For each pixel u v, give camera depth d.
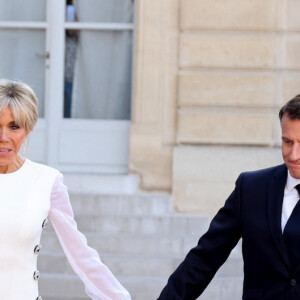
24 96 7.93
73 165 21.38
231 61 20.20
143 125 20.45
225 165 20.03
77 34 21.64
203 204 20.05
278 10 20.17
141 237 18.73
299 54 20.20
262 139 20.19
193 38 20.27
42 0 21.72
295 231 8.12
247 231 8.43
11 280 7.93
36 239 8.12
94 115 21.70
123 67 21.62
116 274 18.06
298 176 7.98
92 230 19.19
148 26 20.41
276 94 20.25
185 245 18.67
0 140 7.84
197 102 20.22
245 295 8.42
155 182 20.39
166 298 9.05
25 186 8.23
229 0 20.20
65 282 17.56
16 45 21.78
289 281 8.13
